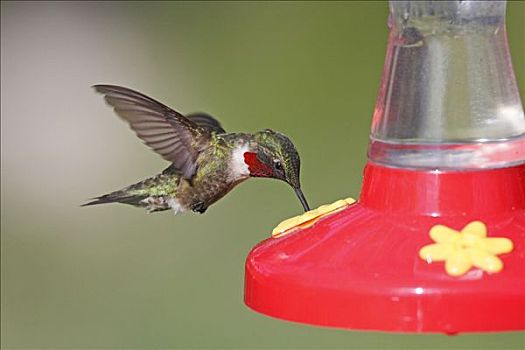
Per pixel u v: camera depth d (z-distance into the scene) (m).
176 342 10.67
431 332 4.89
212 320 10.68
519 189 5.64
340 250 5.32
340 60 10.88
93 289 10.81
